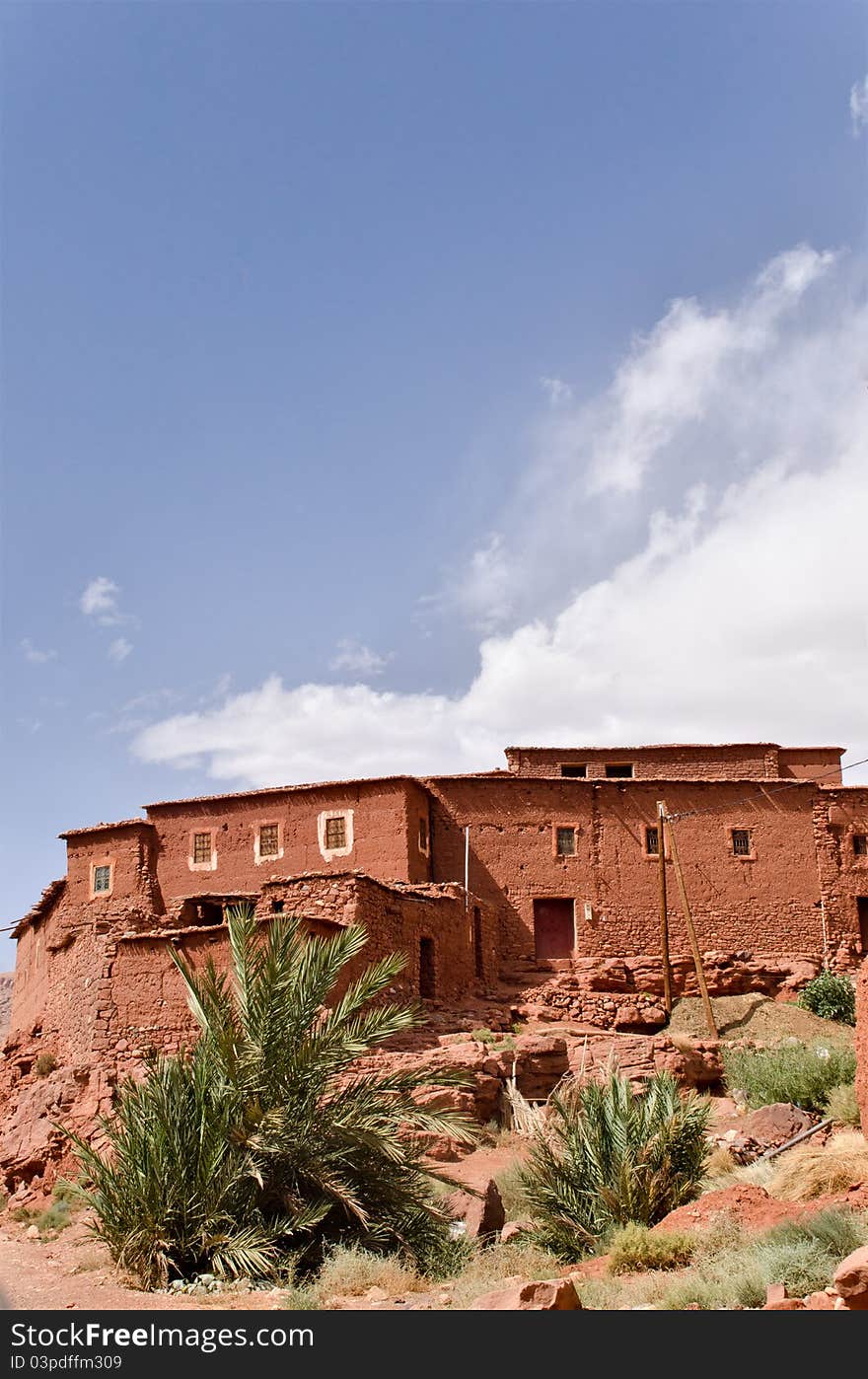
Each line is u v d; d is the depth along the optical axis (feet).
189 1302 46.73
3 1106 115.85
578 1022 131.34
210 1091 58.65
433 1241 57.82
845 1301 36.22
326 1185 56.39
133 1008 101.45
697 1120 63.82
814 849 153.38
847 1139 67.05
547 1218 60.03
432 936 120.98
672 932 149.69
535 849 150.71
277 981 61.11
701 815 153.69
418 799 147.13
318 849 144.66
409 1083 63.98
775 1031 129.80
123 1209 55.88
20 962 161.27
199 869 149.38
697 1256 48.42
